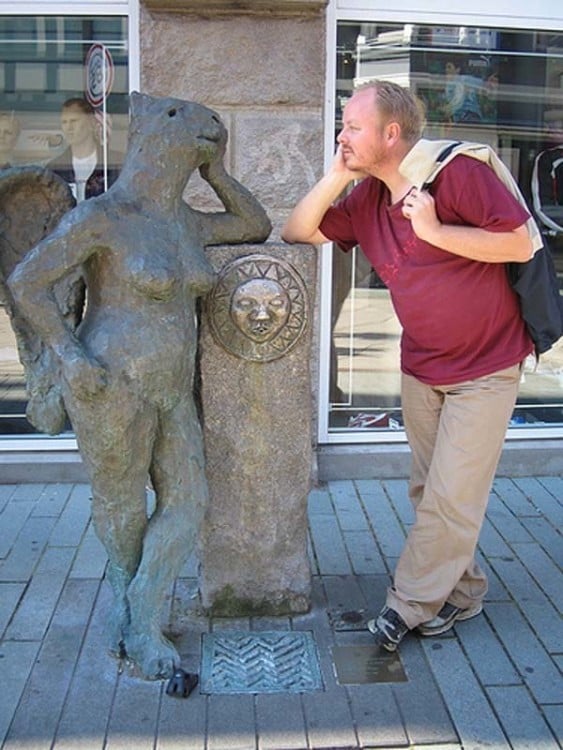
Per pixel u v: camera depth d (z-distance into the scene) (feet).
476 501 10.05
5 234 9.88
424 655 10.20
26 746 8.59
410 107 9.46
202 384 10.24
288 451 10.53
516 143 16.20
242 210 10.12
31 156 15.70
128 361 8.98
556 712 9.18
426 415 10.48
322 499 15.01
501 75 15.89
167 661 9.61
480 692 9.51
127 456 9.30
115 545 9.80
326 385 15.93
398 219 9.72
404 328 10.19
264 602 10.89
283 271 9.99
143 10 13.92
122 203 9.12
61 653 10.15
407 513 14.40
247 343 10.07
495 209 9.00
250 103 14.26
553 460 16.31
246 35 14.01
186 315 9.39
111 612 10.08
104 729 8.85
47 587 11.75
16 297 8.73
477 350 9.74
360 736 8.77
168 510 9.84
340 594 11.59
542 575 12.27
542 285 9.49
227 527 10.64
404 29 15.40
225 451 10.41
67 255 8.77
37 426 9.95
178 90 14.15
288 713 9.11
